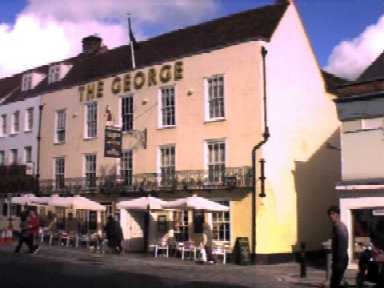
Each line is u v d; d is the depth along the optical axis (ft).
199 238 80.79
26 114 119.44
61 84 112.16
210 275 58.34
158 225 86.84
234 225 77.10
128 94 94.89
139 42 104.12
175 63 88.02
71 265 62.85
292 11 85.10
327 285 48.62
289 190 80.84
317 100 88.43
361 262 39.63
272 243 76.69
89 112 103.04
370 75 69.00
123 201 85.81
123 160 94.68
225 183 78.02
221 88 81.97
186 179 83.51
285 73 82.38
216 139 81.25
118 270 59.52
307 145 85.20
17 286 43.78
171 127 87.35
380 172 64.28
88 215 99.76
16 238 102.63
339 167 91.20
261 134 76.95
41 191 108.99
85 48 128.06
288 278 57.11
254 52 78.79
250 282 52.95
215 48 83.05
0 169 119.44
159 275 55.93
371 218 63.98
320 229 85.40
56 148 109.19
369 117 65.87
